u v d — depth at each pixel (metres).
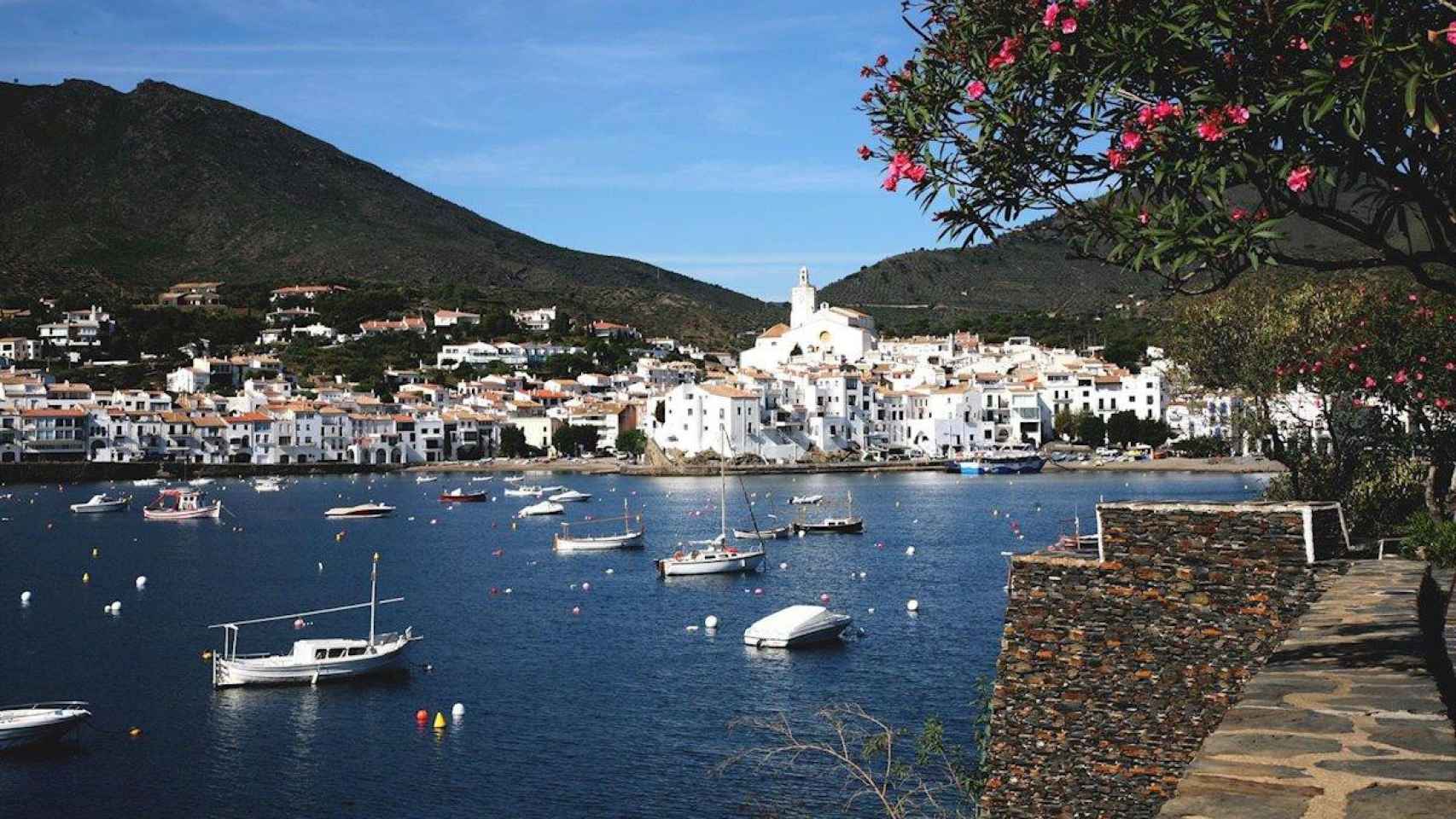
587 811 47.25
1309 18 12.80
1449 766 10.27
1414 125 12.97
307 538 155.75
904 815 30.64
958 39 15.91
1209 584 23.70
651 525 168.00
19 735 56.66
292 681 68.75
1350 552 27.19
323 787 51.19
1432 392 52.62
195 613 94.88
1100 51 13.94
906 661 70.25
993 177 15.45
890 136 16.45
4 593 106.38
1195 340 67.56
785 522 166.38
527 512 187.00
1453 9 11.85
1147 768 23.53
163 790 51.31
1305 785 9.88
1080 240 15.46
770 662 71.19
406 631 75.75
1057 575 24.73
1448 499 64.25
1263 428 67.19
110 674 72.00
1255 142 13.61
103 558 133.75
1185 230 13.52
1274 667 15.23
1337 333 61.84
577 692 65.44
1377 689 13.38
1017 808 24.39
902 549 129.00
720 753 53.53
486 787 50.53
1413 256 13.90
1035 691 24.56
